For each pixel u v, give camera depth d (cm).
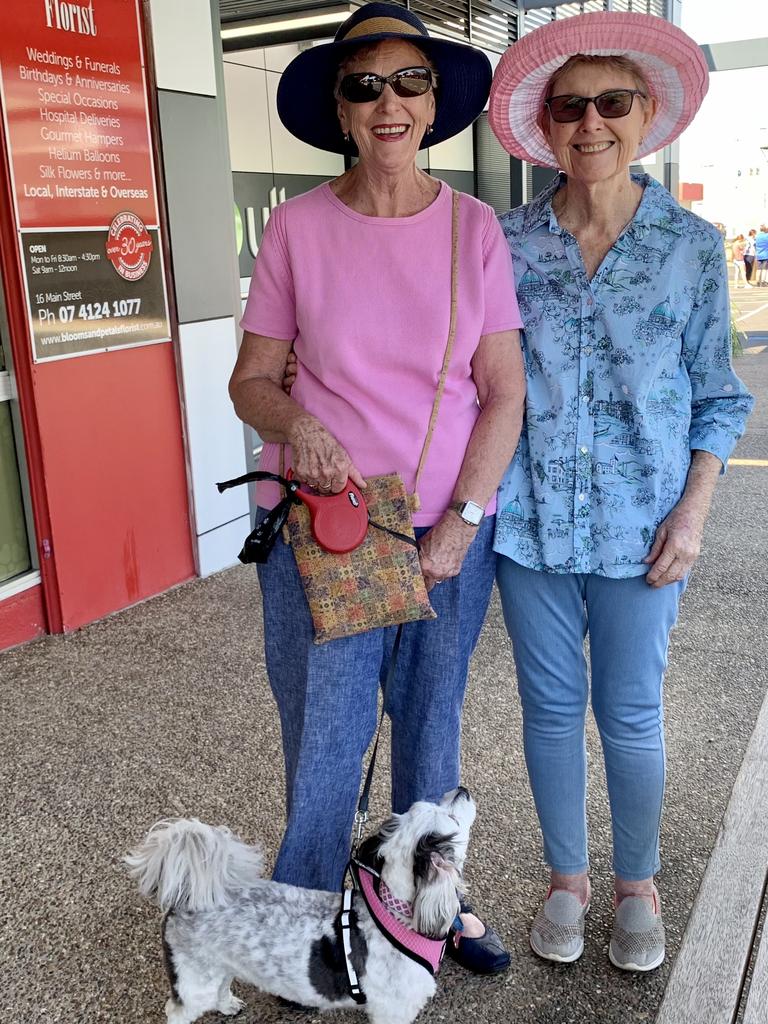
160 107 432
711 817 278
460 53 205
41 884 252
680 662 384
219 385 486
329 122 224
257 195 658
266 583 205
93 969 222
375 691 210
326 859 213
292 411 193
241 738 328
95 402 420
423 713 213
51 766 311
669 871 254
